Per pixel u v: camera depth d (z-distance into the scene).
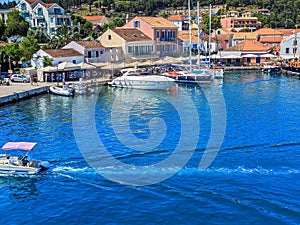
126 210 23.53
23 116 50.94
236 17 198.88
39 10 129.62
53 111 53.97
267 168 29.42
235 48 121.44
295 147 34.72
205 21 183.62
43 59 84.81
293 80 86.56
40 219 23.00
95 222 22.44
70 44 94.06
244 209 23.27
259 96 64.62
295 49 124.31
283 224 21.72
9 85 72.06
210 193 25.23
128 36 101.25
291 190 25.64
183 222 22.14
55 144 37.09
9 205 24.80
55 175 28.83
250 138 37.84
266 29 148.00
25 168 28.95
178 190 25.75
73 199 25.14
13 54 88.19
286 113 50.25
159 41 109.12
